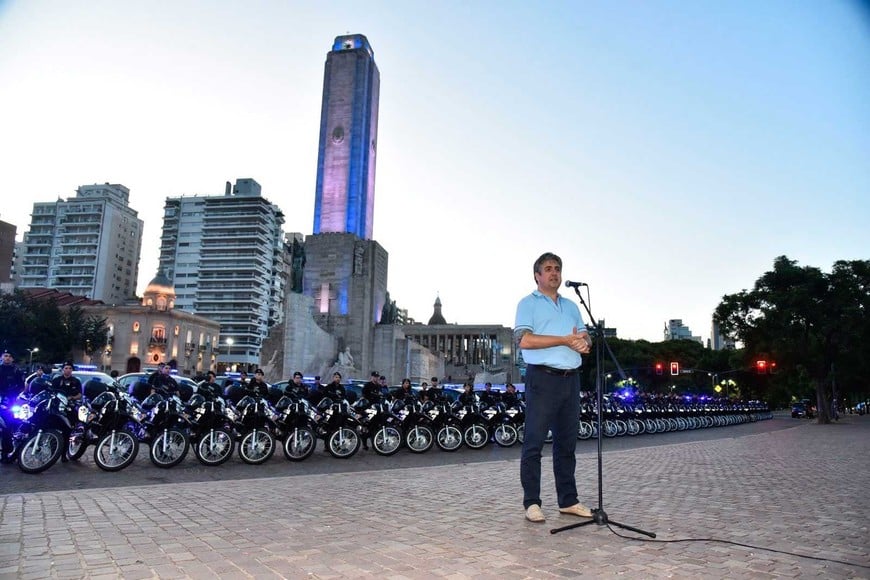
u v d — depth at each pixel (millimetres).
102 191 145625
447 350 113250
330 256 65562
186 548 5094
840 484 9672
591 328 6703
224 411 13797
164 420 13188
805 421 55656
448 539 5418
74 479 11016
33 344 72875
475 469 11203
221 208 139250
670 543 5309
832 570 4559
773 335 44875
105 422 12367
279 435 14719
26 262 138375
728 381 80812
